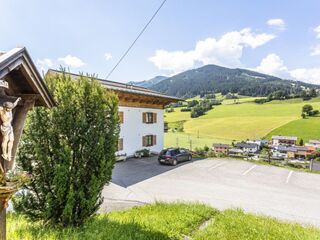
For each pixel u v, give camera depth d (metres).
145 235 6.62
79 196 6.42
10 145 3.20
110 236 6.12
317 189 17.91
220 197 14.69
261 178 20.48
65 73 7.05
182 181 18.12
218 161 27.55
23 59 3.30
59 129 6.43
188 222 8.33
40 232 5.62
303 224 10.82
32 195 6.44
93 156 6.70
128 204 11.97
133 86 33.69
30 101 3.91
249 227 8.29
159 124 31.91
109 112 7.18
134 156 27.41
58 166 6.18
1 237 3.39
